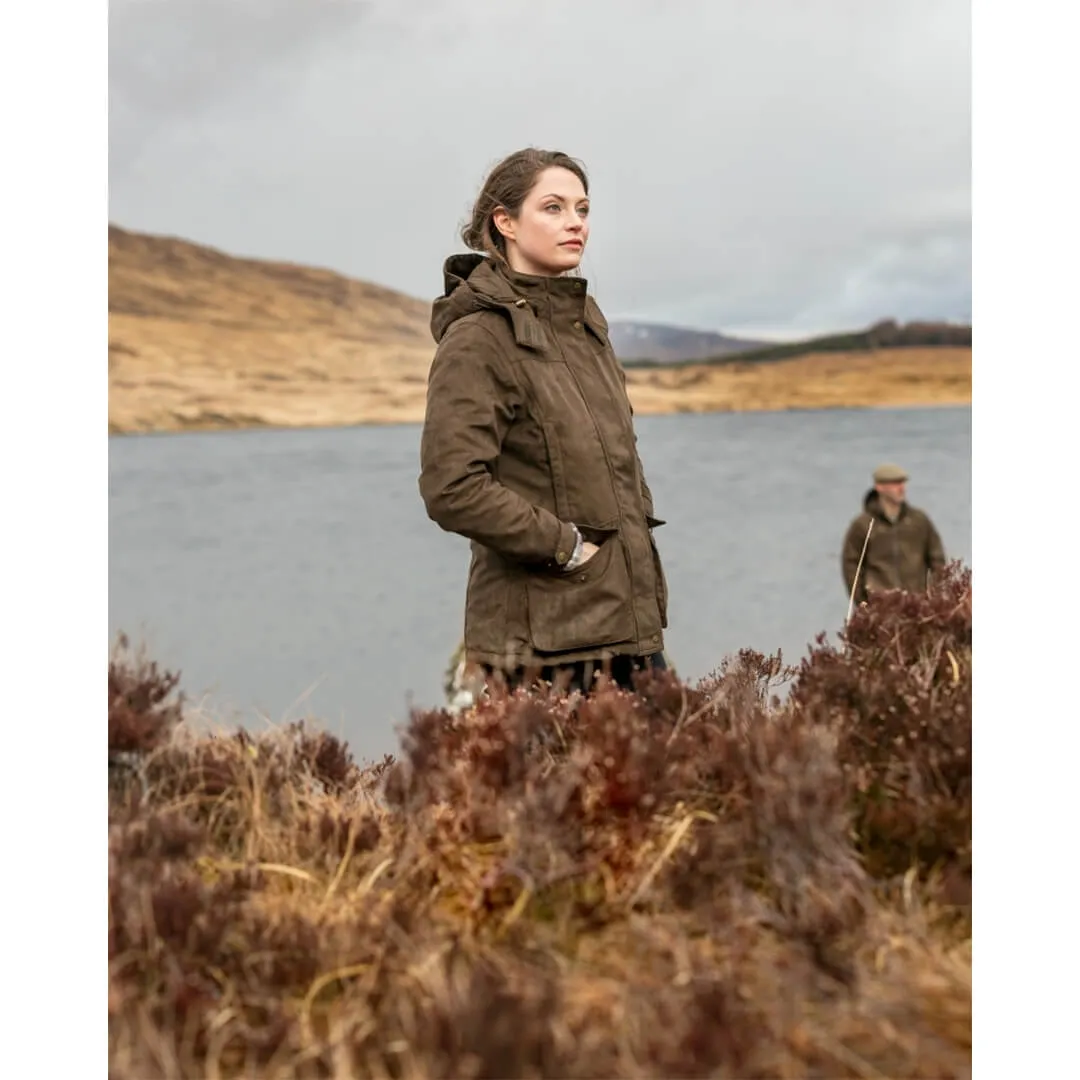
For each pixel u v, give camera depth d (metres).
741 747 2.59
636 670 3.15
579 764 2.56
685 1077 1.92
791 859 2.37
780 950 2.26
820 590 46.22
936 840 2.54
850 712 2.85
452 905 2.48
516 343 3.33
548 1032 1.94
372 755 3.18
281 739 3.11
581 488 3.34
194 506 72.12
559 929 2.36
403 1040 2.02
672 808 2.57
